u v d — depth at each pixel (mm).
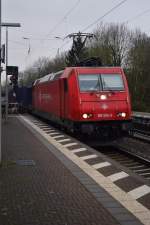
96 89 20969
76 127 20906
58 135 22688
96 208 8531
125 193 9820
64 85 22484
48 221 7719
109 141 21609
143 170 15891
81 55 71375
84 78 21141
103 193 9773
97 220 7777
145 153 19484
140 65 73750
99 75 21250
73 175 11805
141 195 9672
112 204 8844
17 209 8430
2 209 8422
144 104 70938
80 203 8883
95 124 20781
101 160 14523
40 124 31234
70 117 21219
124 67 74812
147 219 7852
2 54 14617
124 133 21438
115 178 11508
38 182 10828
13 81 29953
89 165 13516
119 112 20875
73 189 10109
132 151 20172
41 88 34688
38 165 13406
